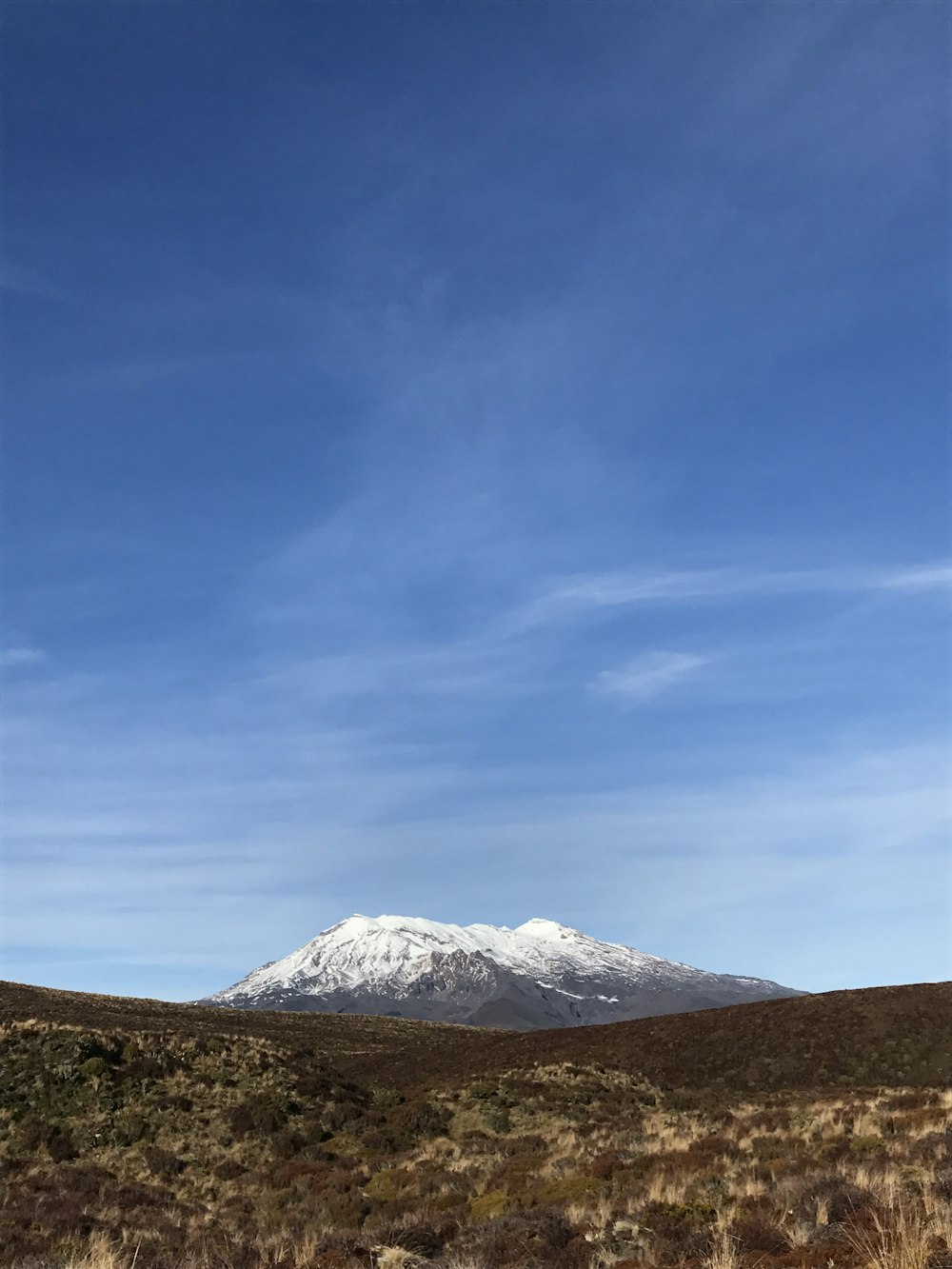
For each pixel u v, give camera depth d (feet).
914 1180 57.72
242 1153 135.95
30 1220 84.74
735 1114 157.58
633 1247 52.37
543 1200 86.02
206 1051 169.99
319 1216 93.66
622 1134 131.34
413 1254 60.75
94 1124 139.13
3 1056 157.28
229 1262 65.26
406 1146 146.72
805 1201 55.21
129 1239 78.69
